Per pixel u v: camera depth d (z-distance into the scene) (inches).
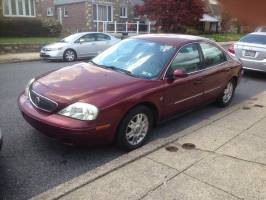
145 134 172.6
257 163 147.6
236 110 240.5
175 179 131.3
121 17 1299.2
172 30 988.6
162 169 140.2
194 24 936.9
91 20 1218.0
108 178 131.4
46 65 512.4
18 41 732.7
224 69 236.5
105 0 1235.9
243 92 320.8
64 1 1304.1
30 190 125.2
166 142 170.9
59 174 139.0
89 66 195.5
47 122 147.2
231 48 403.2
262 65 379.6
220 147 166.9
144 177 132.8
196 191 122.2
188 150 162.1
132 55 198.4
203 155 155.9
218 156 154.9
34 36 892.0
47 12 1391.5
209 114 234.4
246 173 137.4
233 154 157.8
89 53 596.7
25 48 683.4
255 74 433.4
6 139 175.5
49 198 115.3
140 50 200.4
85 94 151.2
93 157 157.2
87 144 149.4
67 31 1105.4
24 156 155.7
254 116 224.7
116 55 203.8
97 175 132.8
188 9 911.7
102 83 163.5
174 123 213.2
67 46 563.8
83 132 142.5
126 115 158.2
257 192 122.0
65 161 152.0
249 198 118.0
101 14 1245.7
